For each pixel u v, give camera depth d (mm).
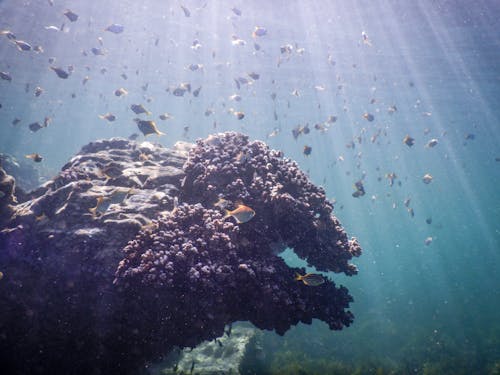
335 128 62438
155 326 4980
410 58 26438
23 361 5312
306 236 6727
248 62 32344
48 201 6273
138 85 45719
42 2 22188
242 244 5809
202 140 8609
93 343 5195
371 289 28578
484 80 28750
